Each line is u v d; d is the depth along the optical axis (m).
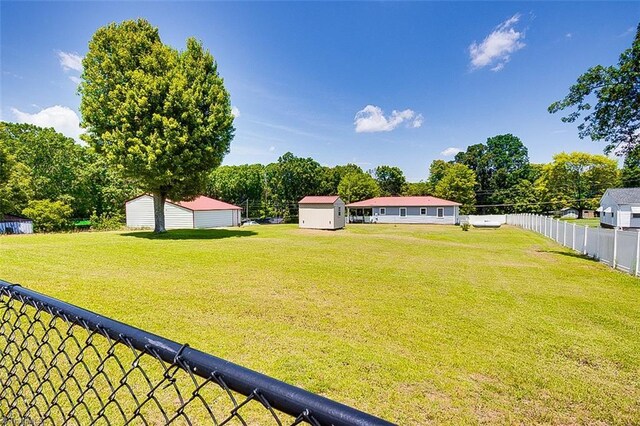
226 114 15.09
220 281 6.79
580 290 6.71
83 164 31.53
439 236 19.41
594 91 10.62
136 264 8.28
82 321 1.10
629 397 2.94
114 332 1.00
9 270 7.02
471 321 4.80
